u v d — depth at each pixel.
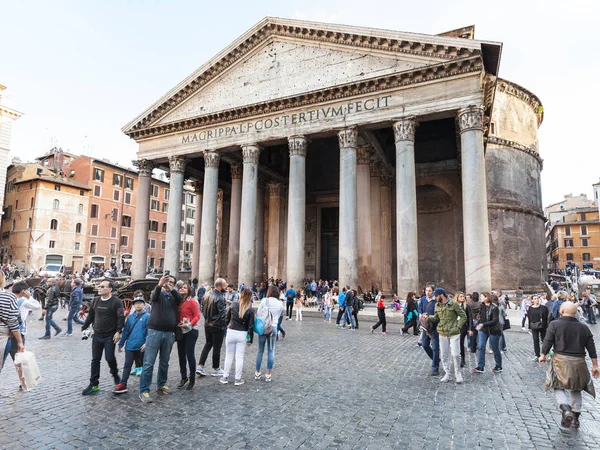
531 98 37.00
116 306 6.75
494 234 31.42
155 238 58.06
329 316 17.86
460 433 5.18
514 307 25.02
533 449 4.73
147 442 4.80
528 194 34.44
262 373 8.17
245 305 7.41
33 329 14.28
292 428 5.27
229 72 25.12
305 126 22.06
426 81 19.20
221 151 25.42
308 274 34.94
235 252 28.30
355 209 20.55
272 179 33.00
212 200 24.67
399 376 8.09
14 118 35.59
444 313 7.87
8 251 47.97
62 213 47.56
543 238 37.44
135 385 7.21
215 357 7.94
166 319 6.49
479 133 17.95
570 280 33.28
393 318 17.33
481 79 18.20
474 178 17.64
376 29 20.20
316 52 22.45
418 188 31.69
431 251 30.61
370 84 20.20
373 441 4.88
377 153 25.61
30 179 46.19
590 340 5.44
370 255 22.83
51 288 12.53
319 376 7.96
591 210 66.75
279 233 32.56
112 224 53.03
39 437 4.92
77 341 11.90
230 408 6.02
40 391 6.82
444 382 7.69
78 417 5.60
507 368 9.05
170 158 26.56
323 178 35.31
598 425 5.59
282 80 23.17
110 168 53.28
